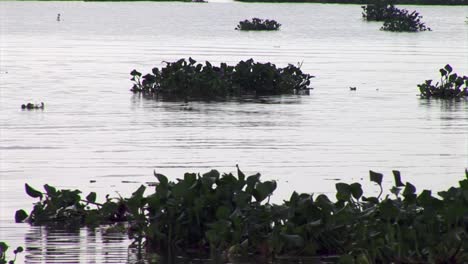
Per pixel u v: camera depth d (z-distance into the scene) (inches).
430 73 4421.8
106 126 2544.3
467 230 1353.3
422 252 1317.7
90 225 1491.1
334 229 1368.1
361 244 1312.7
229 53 5428.2
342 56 5457.7
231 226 1376.7
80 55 5211.6
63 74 4109.3
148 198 1402.6
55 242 1376.7
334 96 3474.4
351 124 2650.1
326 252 1365.7
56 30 7780.5
